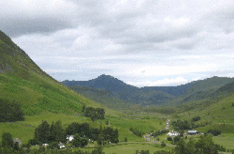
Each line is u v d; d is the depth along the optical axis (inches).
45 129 5861.2
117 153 5516.7
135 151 5816.9
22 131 5866.1
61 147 5531.5
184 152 5054.1
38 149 4889.3
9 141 4675.2
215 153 4977.9
